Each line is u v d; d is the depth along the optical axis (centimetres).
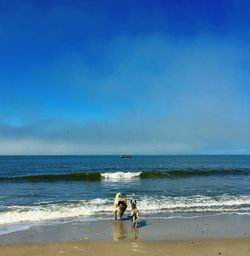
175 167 6831
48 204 2019
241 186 3028
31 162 10225
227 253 1134
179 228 1484
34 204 2022
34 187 2988
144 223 1579
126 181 3538
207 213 1805
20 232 1401
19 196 2408
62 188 2906
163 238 1323
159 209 1894
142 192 2594
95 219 1655
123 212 1653
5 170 5903
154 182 3412
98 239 1303
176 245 1223
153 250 1160
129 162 10162
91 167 6925
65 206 1930
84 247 1193
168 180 3644
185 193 2523
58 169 6219
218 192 2588
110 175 3906
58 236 1345
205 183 3300
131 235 1366
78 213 1769
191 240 1294
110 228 1483
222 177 4016
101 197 2345
